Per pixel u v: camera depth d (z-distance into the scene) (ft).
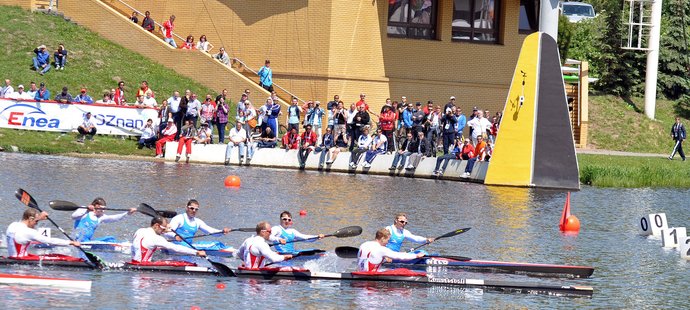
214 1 335.47
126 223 184.75
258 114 283.59
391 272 149.18
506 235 190.39
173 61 329.72
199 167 263.08
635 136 378.32
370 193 233.96
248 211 200.03
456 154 274.16
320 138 287.28
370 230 187.73
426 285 148.36
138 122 282.56
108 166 250.57
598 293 149.38
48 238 147.84
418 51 334.44
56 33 330.13
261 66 329.93
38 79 301.63
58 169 238.07
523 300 143.23
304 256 162.81
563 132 264.31
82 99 284.20
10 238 148.25
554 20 332.19
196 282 143.95
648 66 390.63
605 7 472.85
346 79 321.93
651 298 147.23
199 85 325.21
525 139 264.11
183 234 159.84
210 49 334.85
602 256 175.32
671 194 263.29
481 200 232.94
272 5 327.26
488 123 293.43
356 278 149.18
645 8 409.90
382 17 329.31
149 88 304.50
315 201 217.15
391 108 281.13
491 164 264.52
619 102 403.13
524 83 264.93
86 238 161.07
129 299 133.08
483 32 343.05
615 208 232.53
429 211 212.02
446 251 173.68
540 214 217.15
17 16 332.80
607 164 305.94
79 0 339.98
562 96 265.34
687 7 437.17
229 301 134.72
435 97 336.90
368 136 276.82
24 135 273.75
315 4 320.29
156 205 199.82
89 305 129.39
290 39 325.21
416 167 273.54
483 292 147.02
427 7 336.08
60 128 278.05
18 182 215.51
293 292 141.28
